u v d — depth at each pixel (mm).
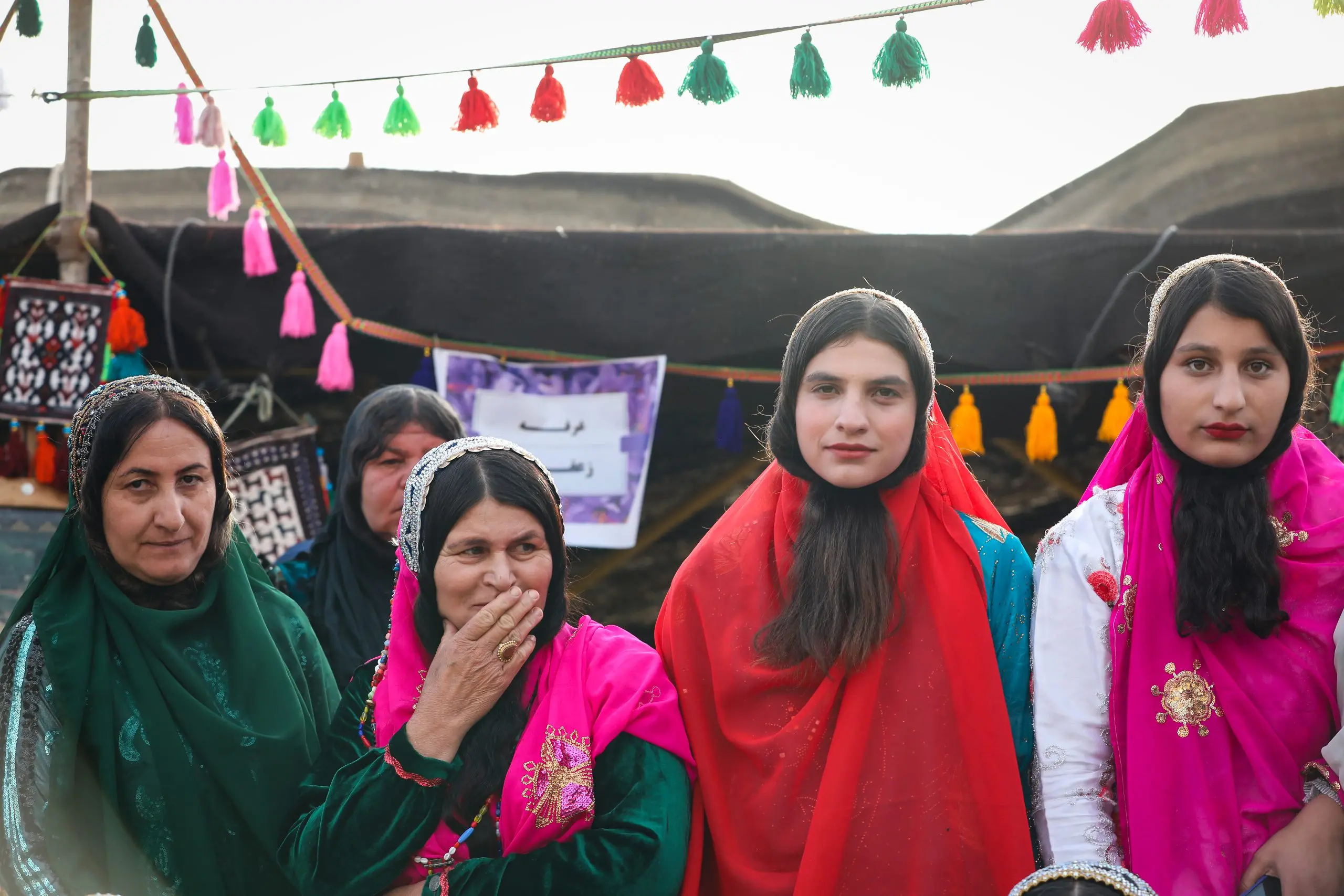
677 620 2104
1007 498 4949
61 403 3988
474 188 5574
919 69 2699
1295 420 1958
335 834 1826
